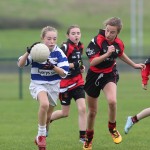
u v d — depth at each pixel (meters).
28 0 180.50
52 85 21.88
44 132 21.19
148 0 181.75
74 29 26.16
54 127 31.25
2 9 172.25
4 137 27.70
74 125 32.06
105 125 31.81
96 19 165.25
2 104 44.34
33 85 21.80
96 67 22.62
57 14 169.00
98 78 22.70
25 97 50.47
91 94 22.98
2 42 142.38
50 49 21.69
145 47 110.94
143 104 43.31
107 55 21.47
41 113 21.02
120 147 24.33
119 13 169.62
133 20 120.69
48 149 23.84
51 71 21.70
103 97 48.94
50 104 22.41
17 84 64.56
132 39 123.94
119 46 22.62
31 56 21.09
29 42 143.62
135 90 54.53
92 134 23.50
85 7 174.88
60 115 26.59
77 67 25.84
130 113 37.47
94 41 22.34
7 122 33.69
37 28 161.38
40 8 173.62
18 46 133.88
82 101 25.67
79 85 25.78
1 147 24.48
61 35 144.25
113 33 21.94
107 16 168.62
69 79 25.77
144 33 154.88
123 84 60.09
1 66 77.50
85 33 150.00
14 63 77.81
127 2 177.75
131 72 71.75
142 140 26.34
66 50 25.91
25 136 28.00
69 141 26.14
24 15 168.38
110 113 22.62
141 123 32.28
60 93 26.16
